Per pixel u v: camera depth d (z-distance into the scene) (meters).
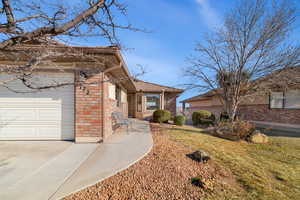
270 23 7.46
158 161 4.12
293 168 4.45
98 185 2.98
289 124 9.93
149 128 9.19
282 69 7.82
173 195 2.85
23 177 3.19
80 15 1.69
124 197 2.72
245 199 2.87
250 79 8.38
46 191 2.72
